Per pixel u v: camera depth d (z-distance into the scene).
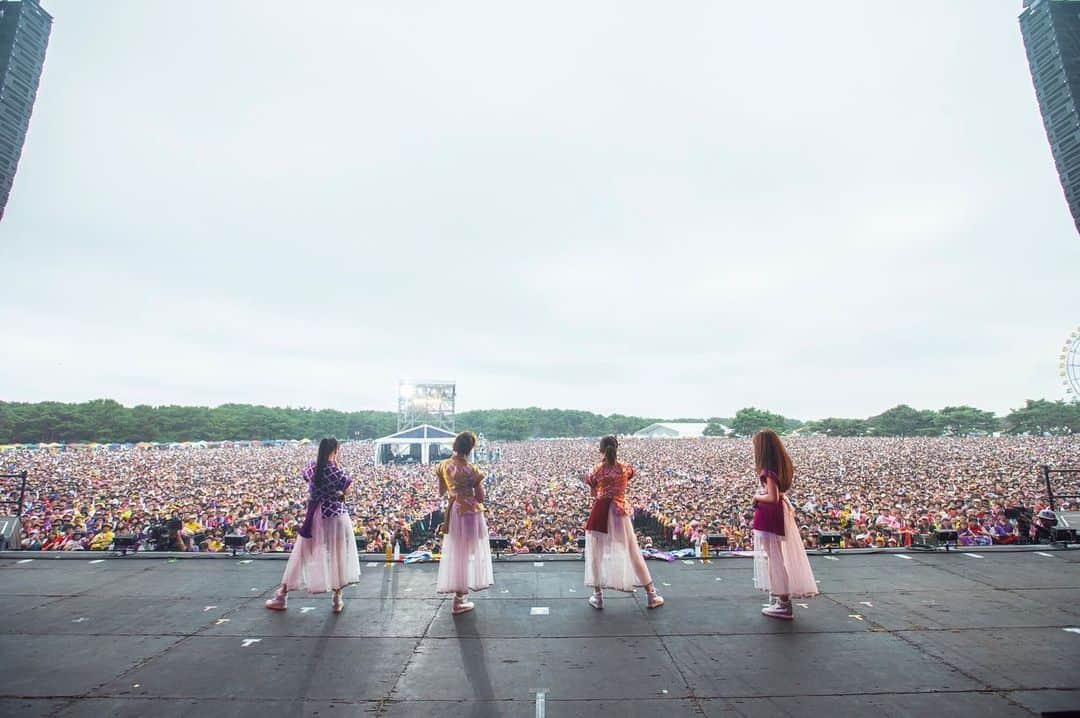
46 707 3.09
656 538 19.69
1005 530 13.23
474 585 4.93
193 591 5.68
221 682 3.45
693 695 3.25
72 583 5.98
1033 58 5.84
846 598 5.32
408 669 3.67
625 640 4.22
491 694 3.27
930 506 21.83
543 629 4.50
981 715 2.97
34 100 5.75
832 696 3.22
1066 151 5.50
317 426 138.88
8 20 5.59
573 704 3.13
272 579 6.18
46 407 111.62
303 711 3.06
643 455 62.78
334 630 4.49
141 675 3.56
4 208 5.42
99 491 28.56
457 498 5.05
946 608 4.98
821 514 20.62
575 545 14.98
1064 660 3.75
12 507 21.58
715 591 5.67
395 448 64.19
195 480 35.50
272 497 26.92
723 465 48.34
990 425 111.38
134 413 116.38
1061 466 40.62
